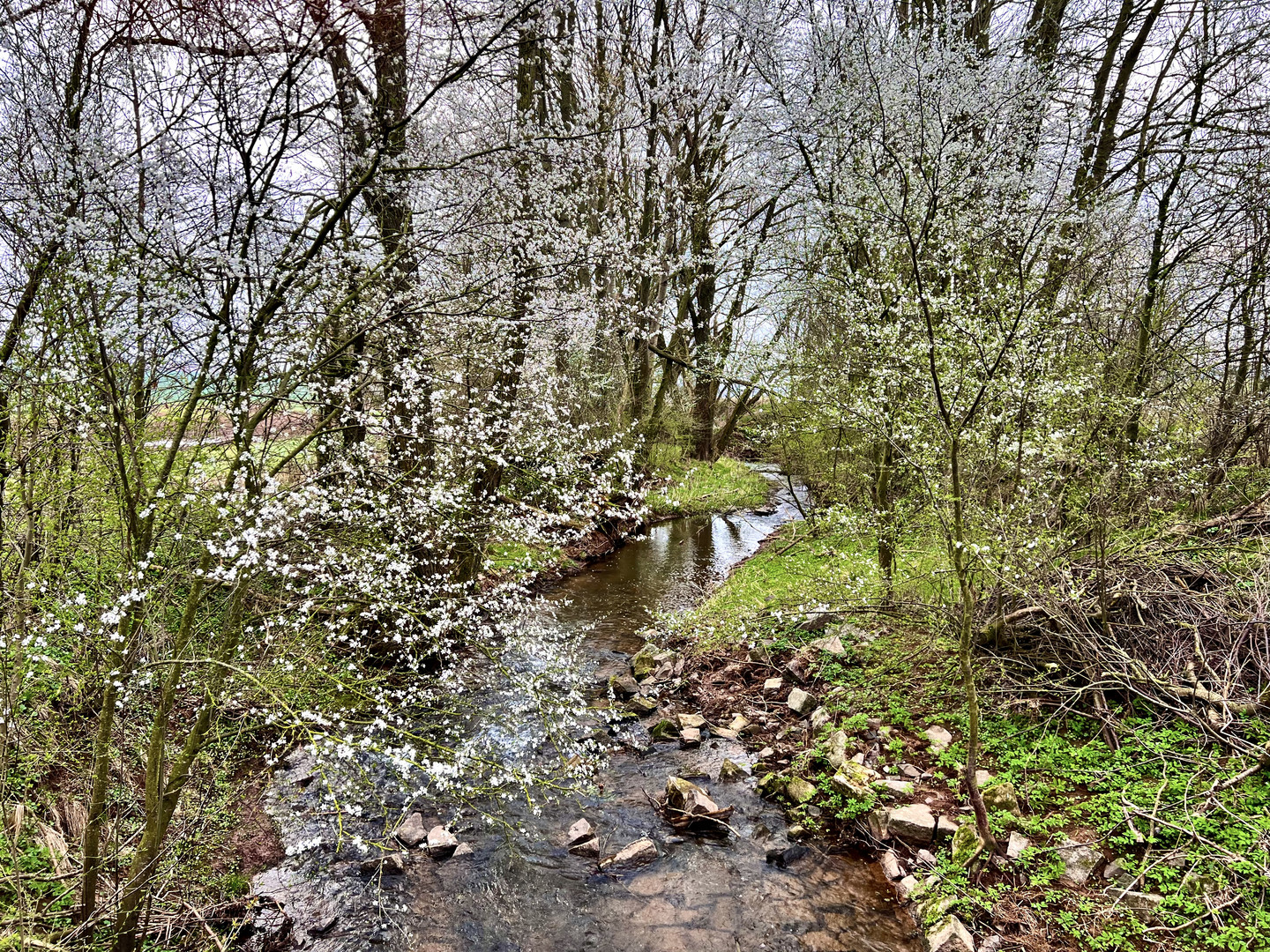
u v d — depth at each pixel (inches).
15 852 174.9
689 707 350.3
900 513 326.0
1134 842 203.3
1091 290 335.6
